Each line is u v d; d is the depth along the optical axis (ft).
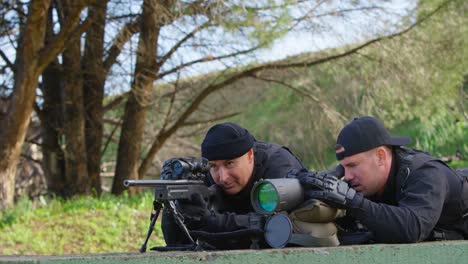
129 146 51.60
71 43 41.68
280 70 50.80
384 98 48.47
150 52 45.83
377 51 46.85
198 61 46.60
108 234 36.14
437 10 45.16
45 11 38.42
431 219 10.43
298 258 7.91
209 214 10.47
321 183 9.98
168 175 10.45
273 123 57.47
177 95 57.41
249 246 10.57
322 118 51.08
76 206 39.52
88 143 50.39
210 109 59.82
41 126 50.55
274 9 39.37
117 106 55.21
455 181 11.23
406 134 56.44
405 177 10.96
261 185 9.68
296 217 10.05
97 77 48.78
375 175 11.11
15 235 34.91
